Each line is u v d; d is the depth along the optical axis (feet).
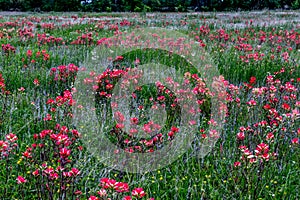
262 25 59.72
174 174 12.00
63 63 24.93
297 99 18.06
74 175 9.41
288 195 10.92
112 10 147.54
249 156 10.37
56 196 10.09
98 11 144.25
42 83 20.24
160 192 11.01
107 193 9.09
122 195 9.83
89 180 11.35
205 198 10.50
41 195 9.92
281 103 17.10
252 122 15.06
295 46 34.06
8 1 141.69
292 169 12.15
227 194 10.79
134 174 11.76
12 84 19.89
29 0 142.92
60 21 60.23
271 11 129.80
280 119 12.92
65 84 19.57
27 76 20.90
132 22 57.31
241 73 23.44
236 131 14.74
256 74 23.11
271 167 11.96
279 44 34.65
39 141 13.42
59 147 11.41
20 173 11.26
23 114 16.21
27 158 10.94
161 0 152.87
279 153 13.14
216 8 157.48
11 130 13.83
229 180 11.40
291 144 13.21
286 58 25.03
